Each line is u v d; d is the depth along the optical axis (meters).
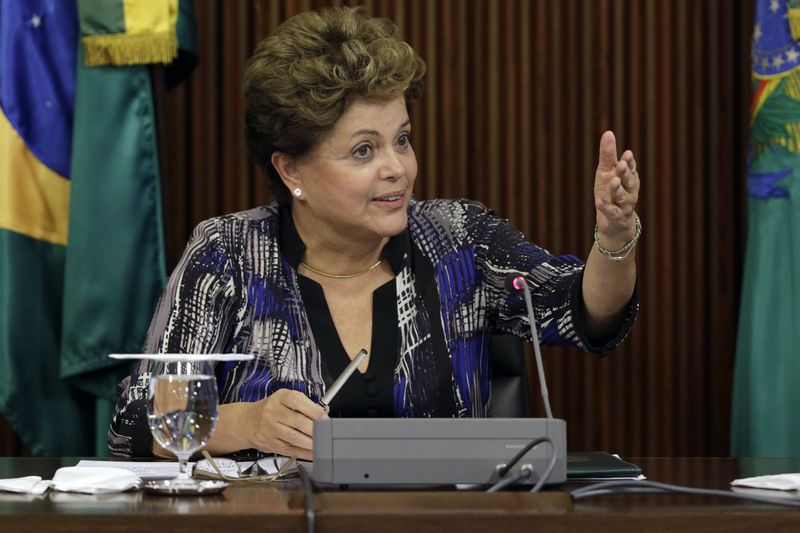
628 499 4.30
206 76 11.24
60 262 10.06
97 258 9.72
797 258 9.66
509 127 11.41
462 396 6.71
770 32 9.80
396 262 6.90
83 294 9.69
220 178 11.36
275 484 4.90
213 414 4.53
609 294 6.04
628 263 5.92
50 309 10.02
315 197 6.64
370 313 6.81
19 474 5.43
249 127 6.84
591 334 6.35
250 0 11.39
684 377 11.40
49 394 10.00
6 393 9.71
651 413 11.39
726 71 11.42
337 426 4.59
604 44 11.46
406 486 4.69
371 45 6.52
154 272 9.88
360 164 6.51
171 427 4.47
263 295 6.73
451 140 11.41
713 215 11.43
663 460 6.07
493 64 11.39
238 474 5.17
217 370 6.66
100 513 3.94
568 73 11.44
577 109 11.47
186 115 11.30
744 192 11.42
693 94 11.47
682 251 11.43
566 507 4.05
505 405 7.50
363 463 4.57
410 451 4.58
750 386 9.94
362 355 5.57
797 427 9.76
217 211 11.34
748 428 10.00
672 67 11.51
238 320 6.71
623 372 11.43
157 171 9.89
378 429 4.59
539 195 11.41
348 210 6.53
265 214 7.15
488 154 11.42
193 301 6.63
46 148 9.91
